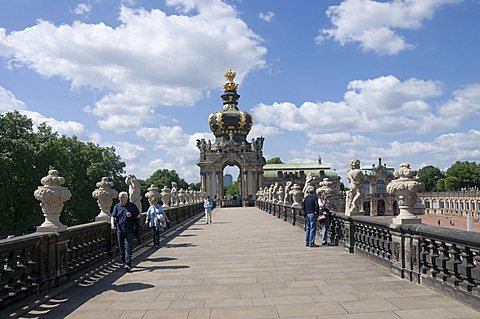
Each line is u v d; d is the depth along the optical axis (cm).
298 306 981
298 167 13788
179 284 1238
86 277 1311
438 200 12612
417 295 1040
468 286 952
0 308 909
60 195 1181
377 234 1498
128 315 947
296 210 3303
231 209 7806
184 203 4703
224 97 10975
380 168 11419
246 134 10788
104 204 1691
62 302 1059
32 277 1057
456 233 969
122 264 1592
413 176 1242
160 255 1844
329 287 1149
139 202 2280
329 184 2123
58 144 6494
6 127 6122
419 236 1152
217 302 1034
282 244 2125
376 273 1318
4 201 5497
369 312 922
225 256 1762
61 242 1188
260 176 10144
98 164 7981
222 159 10044
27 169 5775
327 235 2192
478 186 15625
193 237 2589
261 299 1049
